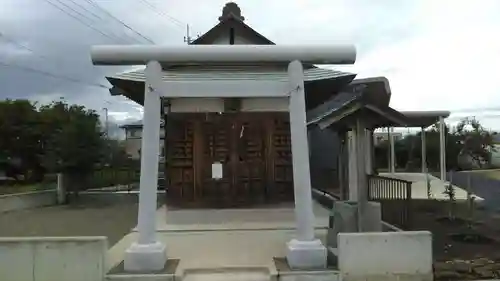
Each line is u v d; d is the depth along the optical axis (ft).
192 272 20.11
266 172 33.88
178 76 25.44
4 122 72.74
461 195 46.03
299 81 21.11
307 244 19.95
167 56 20.84
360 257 19.04
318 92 33.99
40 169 75.56
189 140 33.78
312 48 21.13
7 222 37.91
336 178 52.03
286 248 21.67
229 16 36.11
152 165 20.48
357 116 23.20
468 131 88.94
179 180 33.42
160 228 29.58
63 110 75.87
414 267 19.06
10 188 65.00
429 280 19.02
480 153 84.99
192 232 28.50
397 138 80.43
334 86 32.42
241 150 33.94
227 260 21.59
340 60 21.27
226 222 31.27
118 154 80.64
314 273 19.01
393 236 19.15
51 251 18.61
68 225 35.91
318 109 42.04
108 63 20.95
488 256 22.84
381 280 18.93
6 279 18.49
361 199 23.26
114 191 60.44
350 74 30.55
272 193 33.68
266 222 31.27
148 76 20.76
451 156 78.48
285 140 34.09
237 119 33.99
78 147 51.96
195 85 21.08
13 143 73.15
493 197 44.01
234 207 32.60
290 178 33.86
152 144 20.57
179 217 31.35
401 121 22.29
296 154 20.80
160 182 61.16
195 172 33.60
